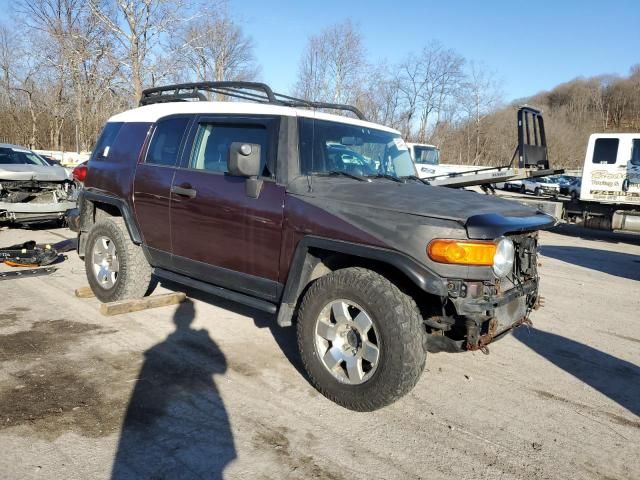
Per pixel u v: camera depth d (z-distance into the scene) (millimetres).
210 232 4176
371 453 2957
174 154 4621
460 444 3100
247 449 2928
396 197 3449
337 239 3381
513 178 9367
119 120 5523
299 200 3639
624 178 12898
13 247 7234
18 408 3219
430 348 3412
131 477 2637
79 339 4383
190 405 3375
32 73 30531
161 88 5496
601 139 13188
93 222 5688
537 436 3242
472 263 3064
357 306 3287
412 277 3072
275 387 3688
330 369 3451
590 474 2877
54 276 6453
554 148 50938
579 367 4387
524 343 4902
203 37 20688
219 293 4254
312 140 3980
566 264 9195
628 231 12789
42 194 9547
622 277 8250
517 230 3197
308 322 3527
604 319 5812
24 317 4871
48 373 3717
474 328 3160
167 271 4840
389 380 3143
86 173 5578
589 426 3402
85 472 2656
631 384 4094
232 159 3691
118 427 3074
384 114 33031
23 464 2688
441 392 3775
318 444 3014
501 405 3625
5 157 10289
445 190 3916
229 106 4344
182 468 2727
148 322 4875
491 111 43281
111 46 18094
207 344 4414
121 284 5047
